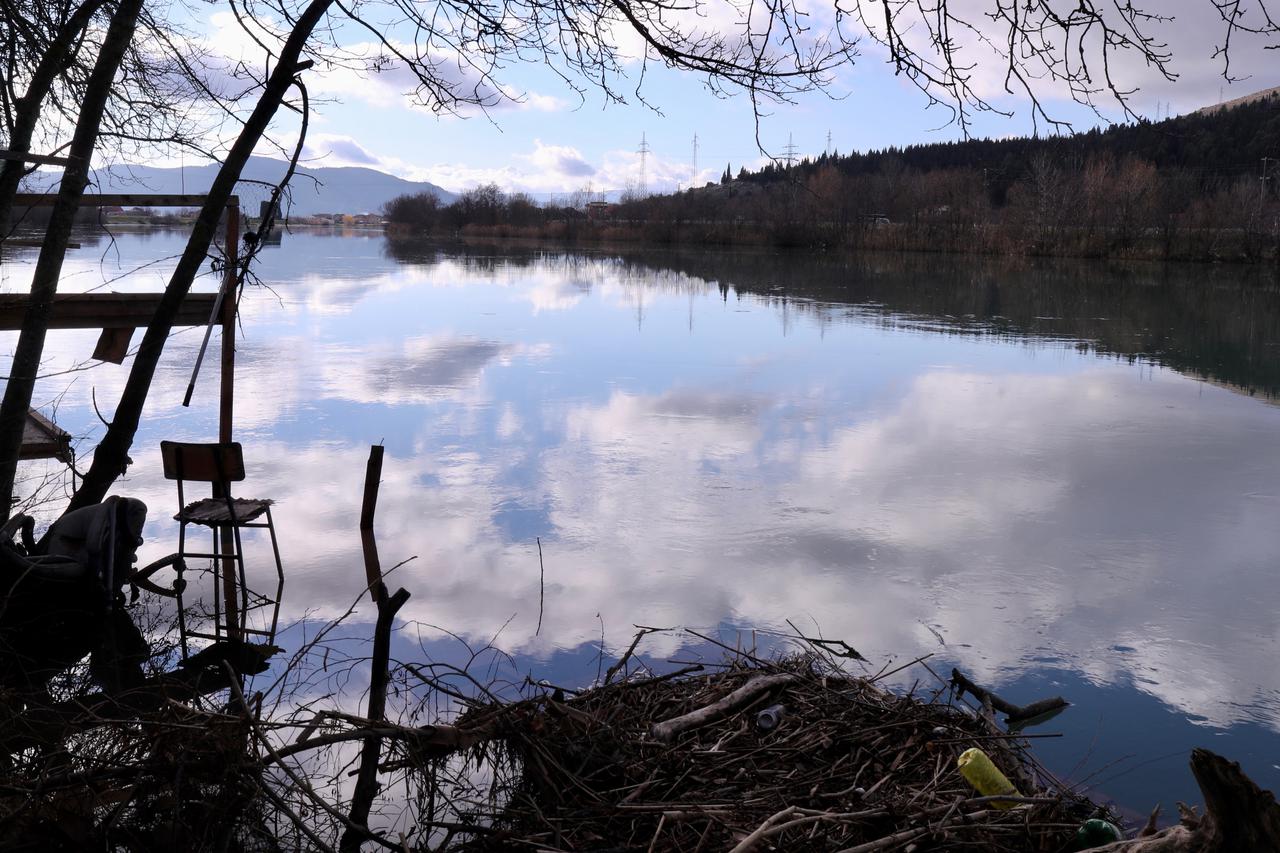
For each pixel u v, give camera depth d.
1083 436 10.72
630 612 5.79
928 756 3.93
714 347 17.61
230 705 4.44
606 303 26.03
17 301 6.92
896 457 9.64
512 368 14.76
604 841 3.41
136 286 19.66
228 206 7.34
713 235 78.75
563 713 3.98
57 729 4.22
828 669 4.91
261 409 11.39
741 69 5.29
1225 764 2.77
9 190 6.43
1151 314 25.02
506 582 6.24
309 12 6.59
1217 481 8.82
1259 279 39.19
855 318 23.31
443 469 8.94
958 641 5.43
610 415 11.48
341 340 17.53
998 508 7.95
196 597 6.04
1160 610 5.91
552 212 107.44
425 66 6.16
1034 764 4.08
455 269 40.00
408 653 5.23
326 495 8.09
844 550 6.89
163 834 3.40
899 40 4.70
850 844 3.36
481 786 3.94
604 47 6.00
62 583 5.61
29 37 6.92
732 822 3.42
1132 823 3.75
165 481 8.42
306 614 5.77
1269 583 6.34
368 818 3.72
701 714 4.10
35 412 8.11
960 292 31.42
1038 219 57.59
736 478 8.79
